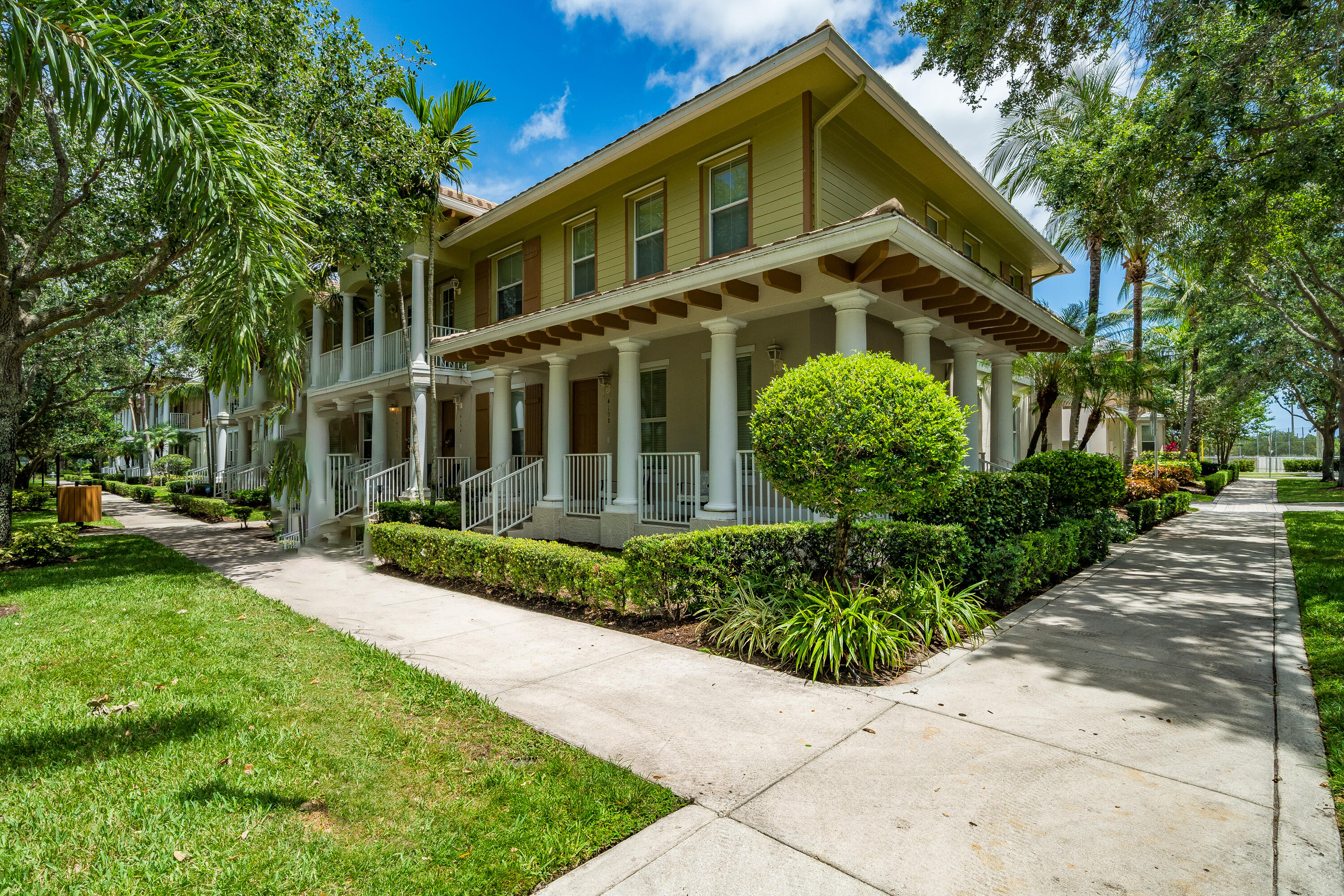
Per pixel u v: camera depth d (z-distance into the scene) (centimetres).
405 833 256
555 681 434
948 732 345
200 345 622
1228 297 1606
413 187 1238
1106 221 954
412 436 1457
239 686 421
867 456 473
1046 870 230
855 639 448
